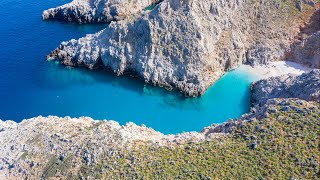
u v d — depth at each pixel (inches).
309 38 3878.0
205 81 3757.4
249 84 3757.4
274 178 2043.6
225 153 2273.6
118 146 2443.4
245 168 2139.5
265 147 2231.8
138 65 3880.4
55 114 3538.4
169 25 3799.2
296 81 3073.3
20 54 4274.1
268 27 4033.0
